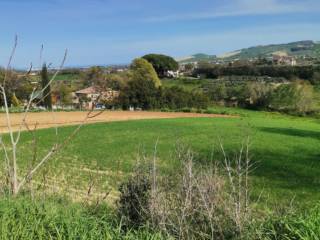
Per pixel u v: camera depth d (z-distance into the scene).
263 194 20.69
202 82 124.50
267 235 5.60
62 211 6.99
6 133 46.28
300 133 54.19
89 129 55.47
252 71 134.88
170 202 6.38
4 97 7.34
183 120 69.44
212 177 6.39
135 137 48.19
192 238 5.82
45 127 54.94
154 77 96.38
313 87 108.06
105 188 18.25
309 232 5.29
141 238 5.90
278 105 93.75
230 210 5.92
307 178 26.30
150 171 6.93
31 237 6.23
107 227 6.21
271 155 35.97
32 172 7.45
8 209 6.82
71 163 29.19
